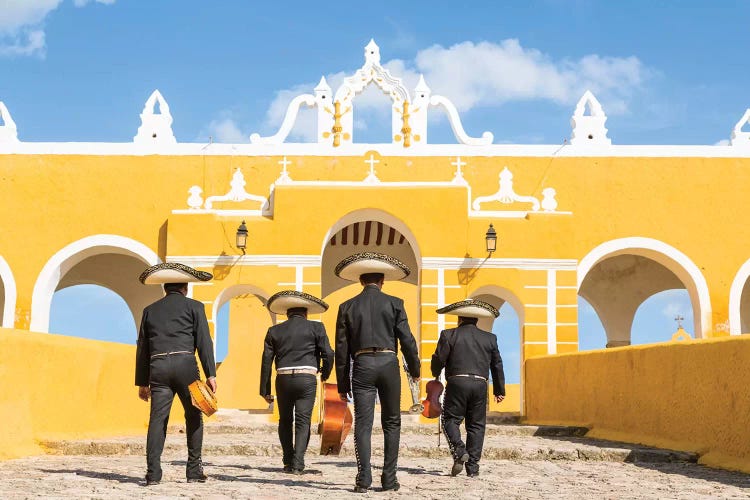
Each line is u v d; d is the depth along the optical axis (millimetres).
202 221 17906
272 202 18312
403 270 7285
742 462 8883
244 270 17797
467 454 8148
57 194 18719
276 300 8469
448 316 17734
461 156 19109
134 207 18734
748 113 19266
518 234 18016
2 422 9516
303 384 8250
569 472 8734
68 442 10273
